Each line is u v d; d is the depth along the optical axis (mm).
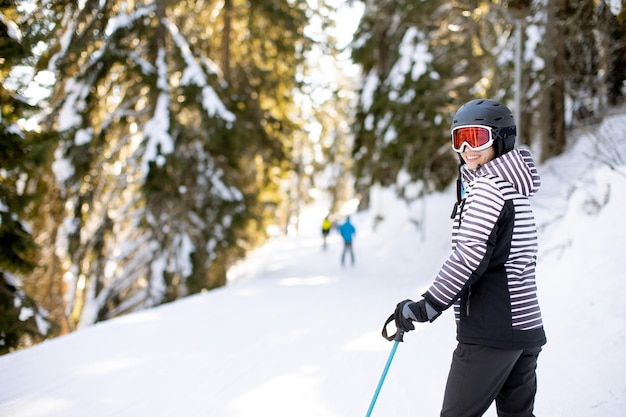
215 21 16891
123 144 12836
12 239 8000
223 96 14258
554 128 12648
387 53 17891
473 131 2262
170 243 12516
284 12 16016
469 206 2174
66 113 11656
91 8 10680
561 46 11609
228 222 13414
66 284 13523
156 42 12891
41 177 11297
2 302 8133
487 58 12703
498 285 2188
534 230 2242
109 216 12648
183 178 13008
